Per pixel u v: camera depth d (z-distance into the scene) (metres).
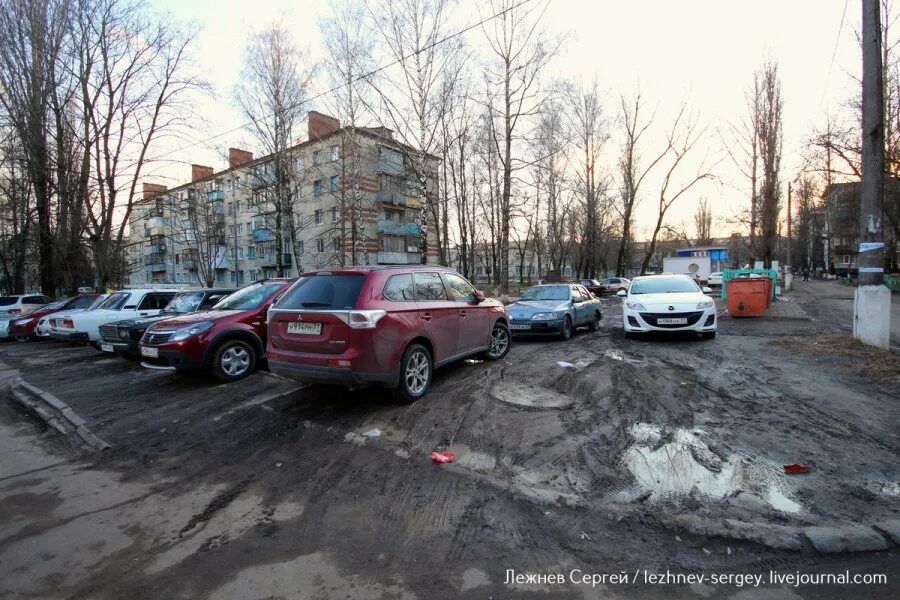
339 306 4.71
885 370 5.89
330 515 3.00
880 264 7.25
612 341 9.61
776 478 3.27
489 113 25.14
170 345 6.21
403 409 4.97
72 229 19.20
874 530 2.59
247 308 7.05
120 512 3.12
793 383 5.67
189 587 2.32
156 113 20.27
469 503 3.08
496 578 2.33
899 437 3.93
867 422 4.28
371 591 2.25
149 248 57.72
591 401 5.12
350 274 4.96
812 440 3.90
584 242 42.41
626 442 3.96
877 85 7.08
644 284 10.57
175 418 5.13
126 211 20.64
